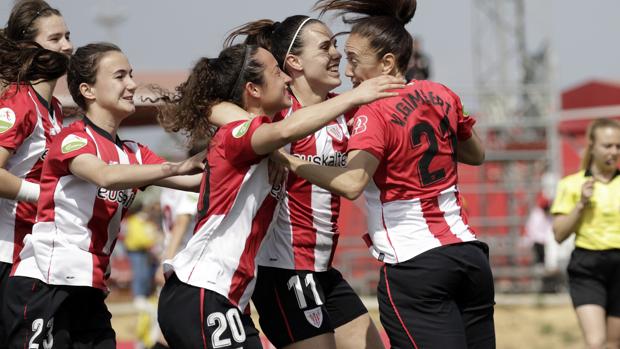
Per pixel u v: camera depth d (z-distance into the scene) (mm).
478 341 13883
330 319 15727
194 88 13336
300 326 14992
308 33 14820
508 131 46719
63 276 13977
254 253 13055
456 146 14102
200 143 13734
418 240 13453
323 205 15055
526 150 45938
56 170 13875
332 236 15305
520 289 45312
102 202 14109
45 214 14039
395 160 13453
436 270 13312
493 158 45469
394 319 13586
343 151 14984
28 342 14062
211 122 13289
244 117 13039
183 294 12711
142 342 33250
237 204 12750
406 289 13453
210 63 13414
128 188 13375
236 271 12750
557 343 37750
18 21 15945
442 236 13484
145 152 14883
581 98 57375
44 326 13977
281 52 14930
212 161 12805
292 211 14906
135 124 26656
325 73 14883
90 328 14500
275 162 13016
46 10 16078
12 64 14836
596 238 21469
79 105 14383
